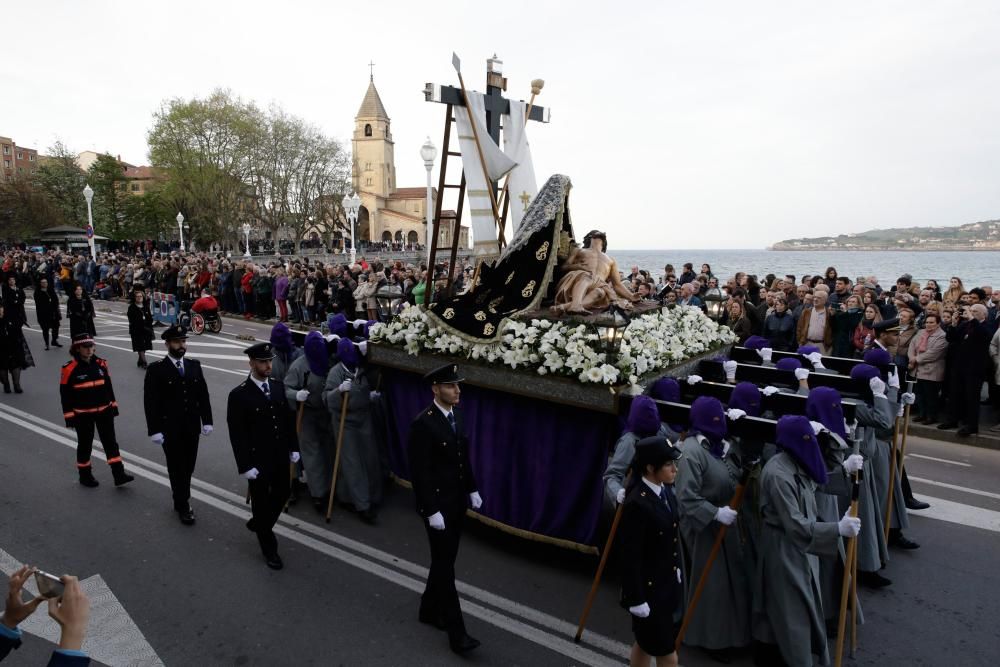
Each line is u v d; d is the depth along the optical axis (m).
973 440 8.94
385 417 6.99
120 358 14.35
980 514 6.63
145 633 4.54
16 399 10.90
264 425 5.42
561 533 5.36
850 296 10.77
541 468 5.44
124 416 9.89
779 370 6.33
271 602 4.95
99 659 4.25
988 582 5.31
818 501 4.64
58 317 15.62
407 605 4.94
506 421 5.67
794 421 4.05
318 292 18.23
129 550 5.76
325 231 66.56
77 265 28.94
